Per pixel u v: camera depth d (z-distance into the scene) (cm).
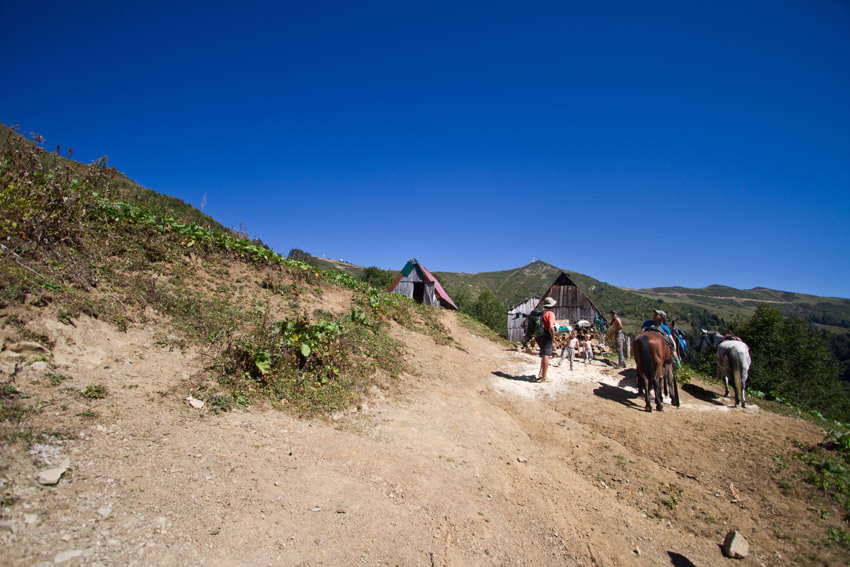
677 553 528
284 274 1229
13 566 288
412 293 2739
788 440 805
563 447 775
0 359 467
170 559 339
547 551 495
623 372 1256
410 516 493
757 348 3900
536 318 1136
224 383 632
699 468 718
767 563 518
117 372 555
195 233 1070
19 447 379
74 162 882
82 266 686
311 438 594
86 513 349
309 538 412
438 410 830
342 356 849
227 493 431
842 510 612
